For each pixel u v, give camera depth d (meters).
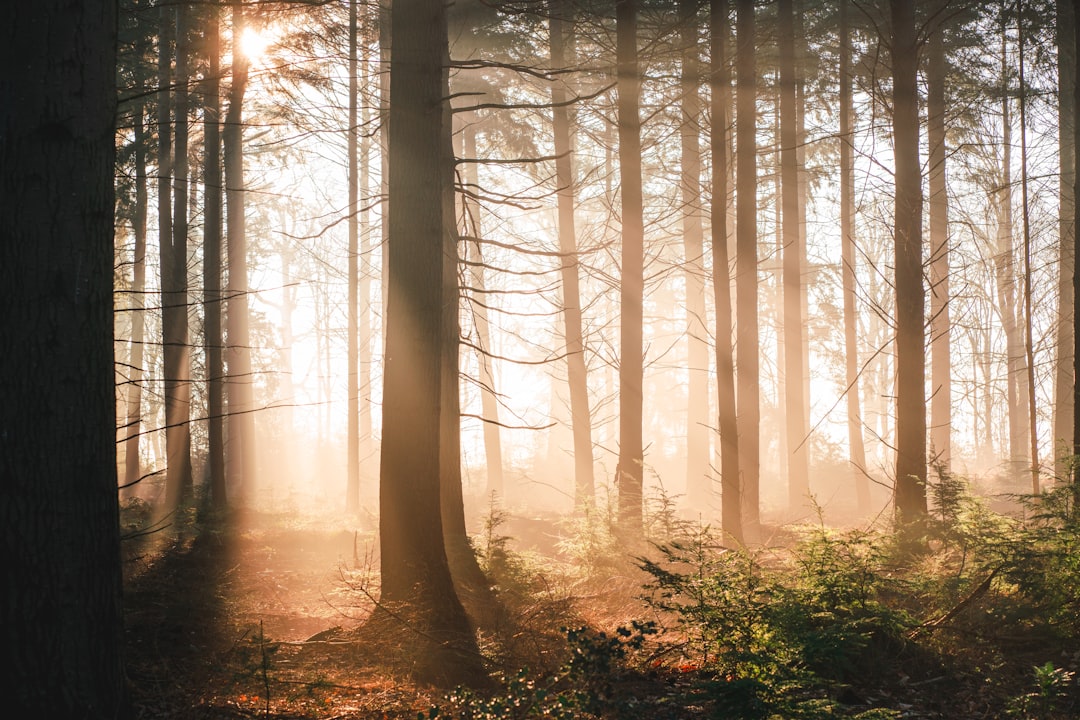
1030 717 6.05
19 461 4.79
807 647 6.42
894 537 11.10
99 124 5.13
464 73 23.61
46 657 4.82
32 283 4.84
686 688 6.74
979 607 8.07
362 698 6.73
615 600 10.88
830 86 26.92
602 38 21.75
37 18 4.94
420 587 8.37
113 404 5.24
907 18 13.23
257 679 6.80
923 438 12.78
